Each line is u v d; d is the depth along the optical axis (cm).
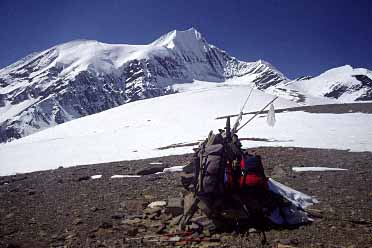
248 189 821
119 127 5850
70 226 858
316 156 1789
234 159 855
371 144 2236
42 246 739
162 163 1827
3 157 3359
